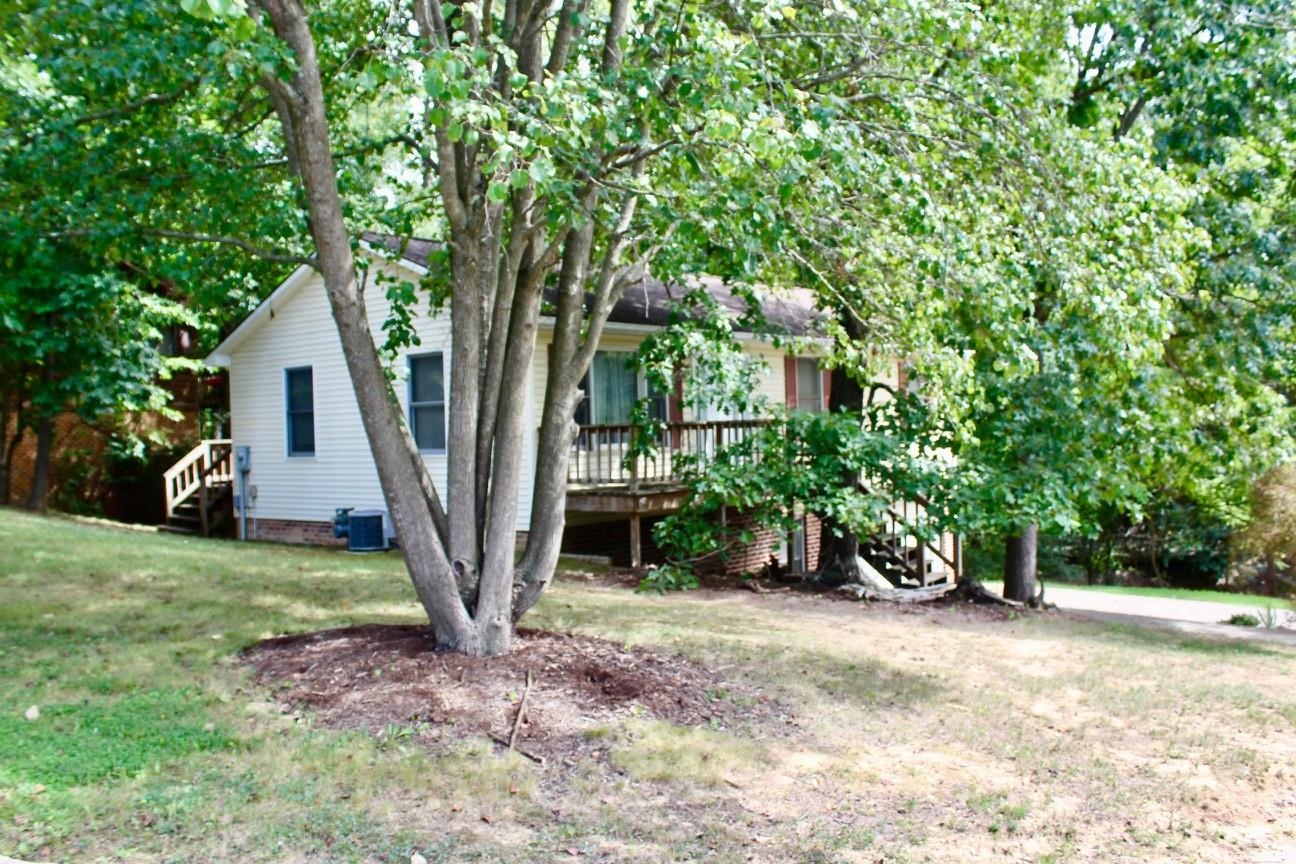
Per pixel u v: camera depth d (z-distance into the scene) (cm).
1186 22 1072
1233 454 1280
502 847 414
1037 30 1012
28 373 1577
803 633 891
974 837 462
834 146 643
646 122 682
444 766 488
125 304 1468
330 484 1620
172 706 559
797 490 1125
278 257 664
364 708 556
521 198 660
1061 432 1107
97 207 715
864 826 464
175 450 2023
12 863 370
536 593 693
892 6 743
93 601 841
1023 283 905
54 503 1878
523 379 656
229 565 1079
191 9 446
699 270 971
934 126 834
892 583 1360
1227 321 1206
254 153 776
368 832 418
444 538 658
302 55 571
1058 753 594
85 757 474
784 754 552
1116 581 2472
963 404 942
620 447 1369
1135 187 910
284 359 1680
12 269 1207
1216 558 2295
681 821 453
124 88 720
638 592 1109
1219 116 1115
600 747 530
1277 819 509
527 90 602
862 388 1214
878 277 854
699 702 623
